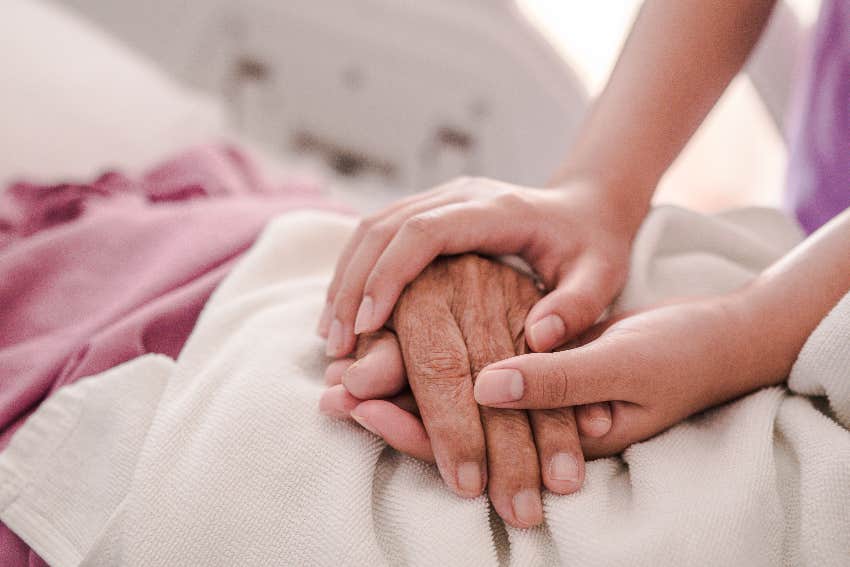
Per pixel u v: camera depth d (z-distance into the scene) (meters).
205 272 0.61
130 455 0.48
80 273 0.64
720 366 0.45
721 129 1.24
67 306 0.62
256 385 0.47
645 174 0.56
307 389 0.48
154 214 0.67
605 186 0.55
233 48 1.59
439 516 0.43
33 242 0.65
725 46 0.56
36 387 0.55
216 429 0.46
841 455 0.43
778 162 1.16
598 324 0.50
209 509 0.45
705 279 0.54
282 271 0.58
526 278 0.52
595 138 0.56
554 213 0.52
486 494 0.44
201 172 0.82
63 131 0.86
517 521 0.43
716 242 0.57
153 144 0.95
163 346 0.55
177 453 0.47
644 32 0.58
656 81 0.56
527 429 0.45
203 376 0.49
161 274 0.61
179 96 1.06
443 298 0.49
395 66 1.55
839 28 0.63
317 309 0.53
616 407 0.45
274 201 0.74
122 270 0.64
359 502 0.44
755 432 0.44
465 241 0.50
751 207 0.64
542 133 1.60
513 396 0.43
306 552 0.43
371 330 0.48
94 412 0.50
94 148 0.88
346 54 1.55
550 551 0.43
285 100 1.63
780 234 0.62
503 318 0.49
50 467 0.49
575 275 0.50
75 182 0.74
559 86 1.53
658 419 0.45
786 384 0.48
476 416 0.45
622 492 0.45
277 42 1.56
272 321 0.52
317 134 1.67
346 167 1.68
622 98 0.57
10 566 0.48
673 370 0.45
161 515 0.45
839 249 0.47
